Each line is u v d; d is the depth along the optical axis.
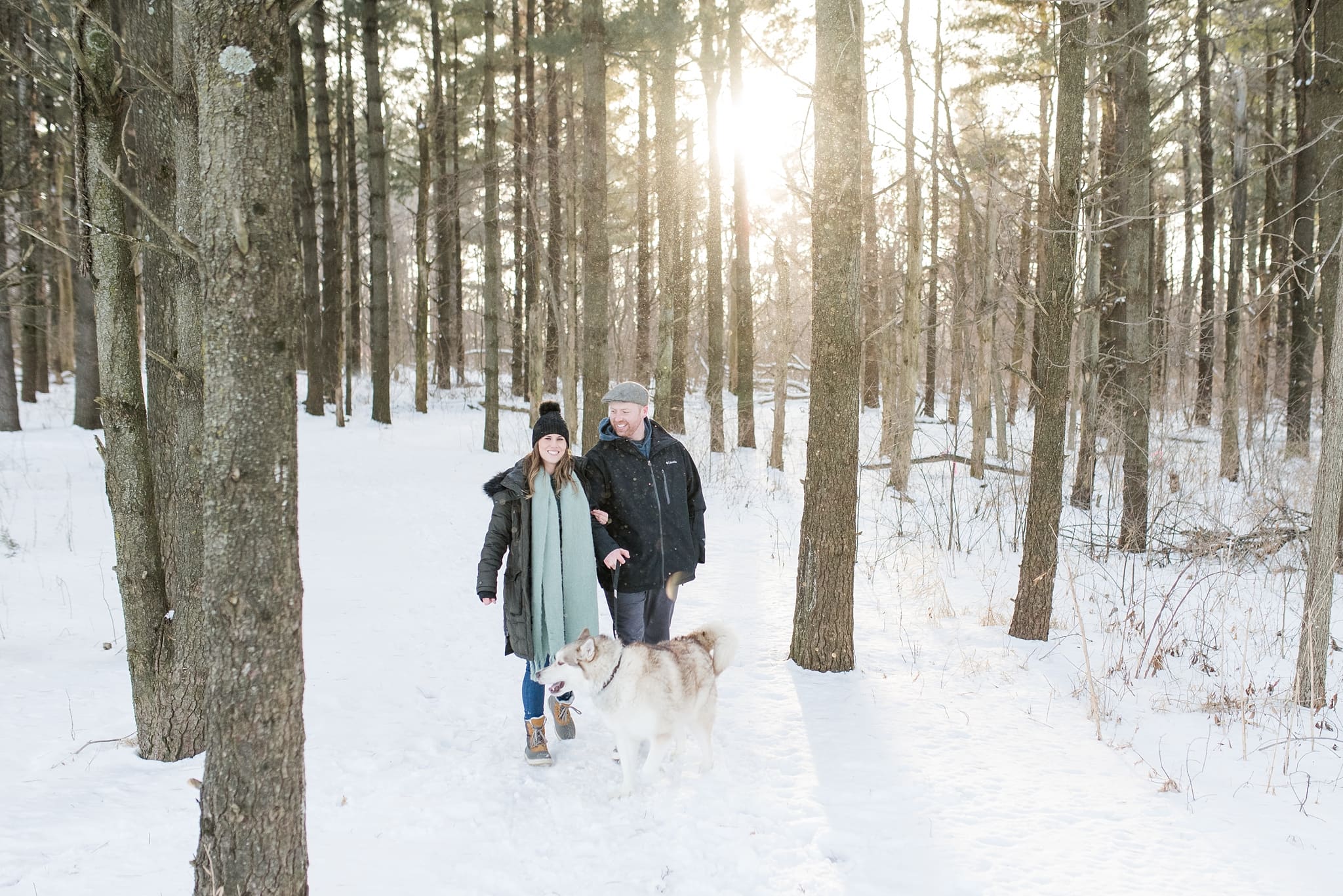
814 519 5.29
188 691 3.86
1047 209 10.12
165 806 3.39
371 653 5.74
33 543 8.09
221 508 2.18
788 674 5.28
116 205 3.59
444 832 3.38
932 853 3.17
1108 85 11.20
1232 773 3.88
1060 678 5.20
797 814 3.48
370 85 19.14
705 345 32.25
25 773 3.62
